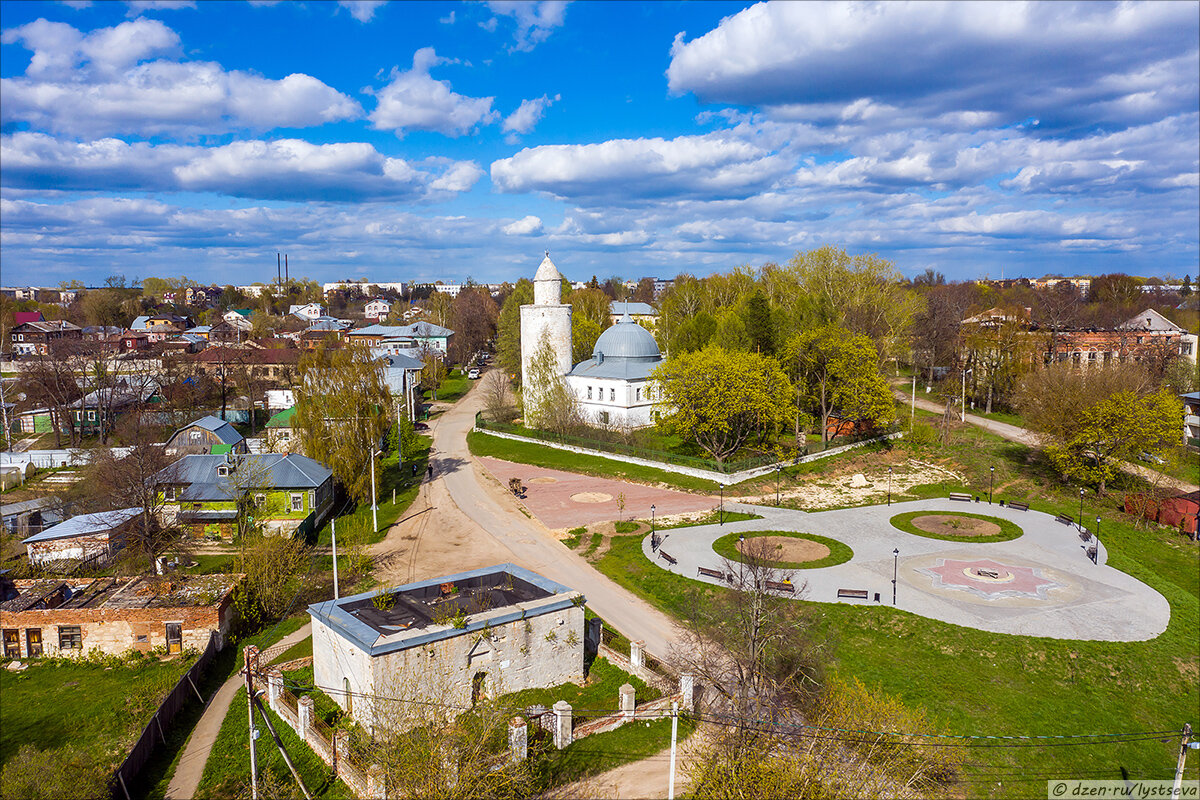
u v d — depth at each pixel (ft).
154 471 179.73
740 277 455.63
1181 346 361.71
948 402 289.53
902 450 260.21
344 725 98.63
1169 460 215.72
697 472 227.20
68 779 80.12
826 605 135.13
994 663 117.70
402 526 193.16
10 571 154.20
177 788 90.33
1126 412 195.83
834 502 205.05
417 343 466.70
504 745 90.17
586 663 119.65
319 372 210.38
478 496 217.97
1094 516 193.06
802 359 268.82
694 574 151.33
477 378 473.26
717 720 93.71
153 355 367.86
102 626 126.21
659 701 102.94
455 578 118.01
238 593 136.05
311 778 90.17
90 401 311.27
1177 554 169.68
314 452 203.41
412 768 75.41
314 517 188.96
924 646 122.31
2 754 97.45
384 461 263.08
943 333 367.25
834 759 78.28
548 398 283.79
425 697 94.32
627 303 566.77
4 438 307.17
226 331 519.60
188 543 178.09
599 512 197.36
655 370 249.34
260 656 123.65
